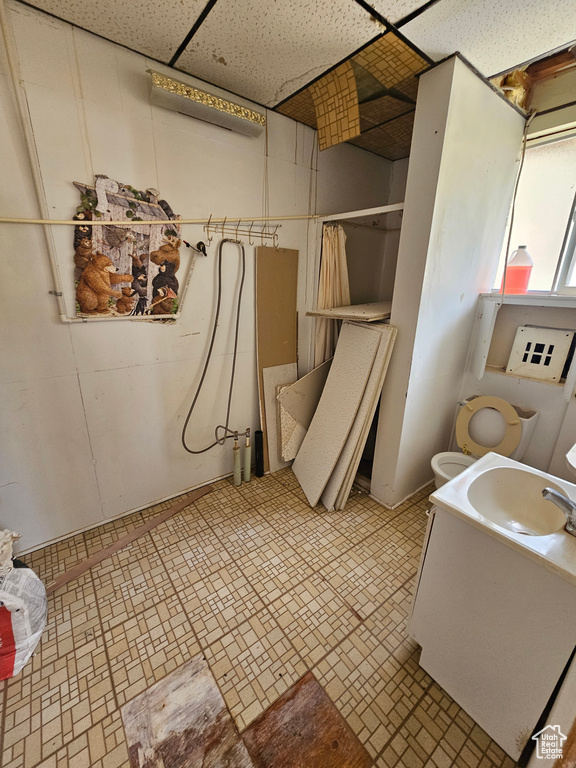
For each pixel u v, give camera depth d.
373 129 2.14
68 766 0.98
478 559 0.98
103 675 1.20
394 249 2.77
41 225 1.40
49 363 1.54
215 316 2.01
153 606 1.45
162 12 1.21
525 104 1.89
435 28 1.27
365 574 1.63
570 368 1.87
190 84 1.62
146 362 1.83
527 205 2.09
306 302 2.44
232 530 1.91
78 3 1.17
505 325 2.21
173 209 1.71
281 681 1.19
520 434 1.98
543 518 1.17
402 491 2.17
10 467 1.55
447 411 2.33
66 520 1.77
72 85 1.34
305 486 2.25
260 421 2.44
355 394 2.03
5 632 1.20
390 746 1.03
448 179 1.61
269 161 1.99
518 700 0.95
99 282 1.57
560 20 1.21
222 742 1.03
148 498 2.05
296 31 1.31
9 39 1.19
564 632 0.83
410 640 1.34
